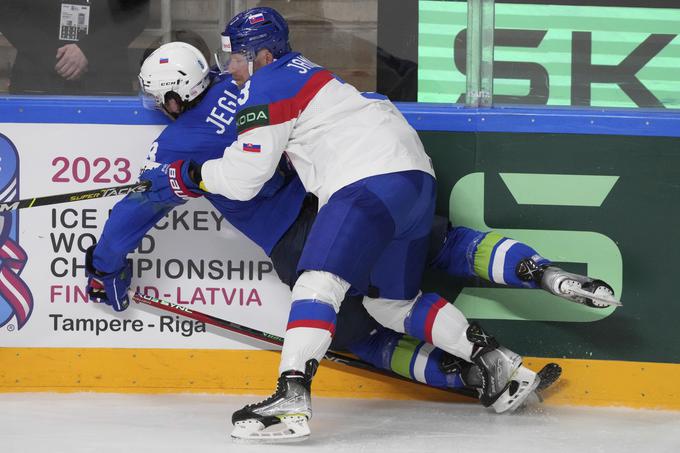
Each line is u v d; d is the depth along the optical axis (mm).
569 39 13344
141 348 13383
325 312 11094
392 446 11031
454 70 13352
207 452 10648
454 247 12789
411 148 11734
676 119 12906
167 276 13305
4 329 13352
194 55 12531
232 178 11484
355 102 11758
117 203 12711
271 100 11430
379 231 11203
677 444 11375
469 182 13109
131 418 12188
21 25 13344
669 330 13062
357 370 13398
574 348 13141
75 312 13328
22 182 13180
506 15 13305
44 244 13234
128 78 13445
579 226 13070
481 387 12328
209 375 13414
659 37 13281
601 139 12977
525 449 11016
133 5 13398
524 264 12211
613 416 12680
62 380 13414
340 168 11438
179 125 12688
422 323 12258
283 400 10898
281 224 12445
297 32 13461
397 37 13367
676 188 12977
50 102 13109
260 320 13344
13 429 11633
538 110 13109
